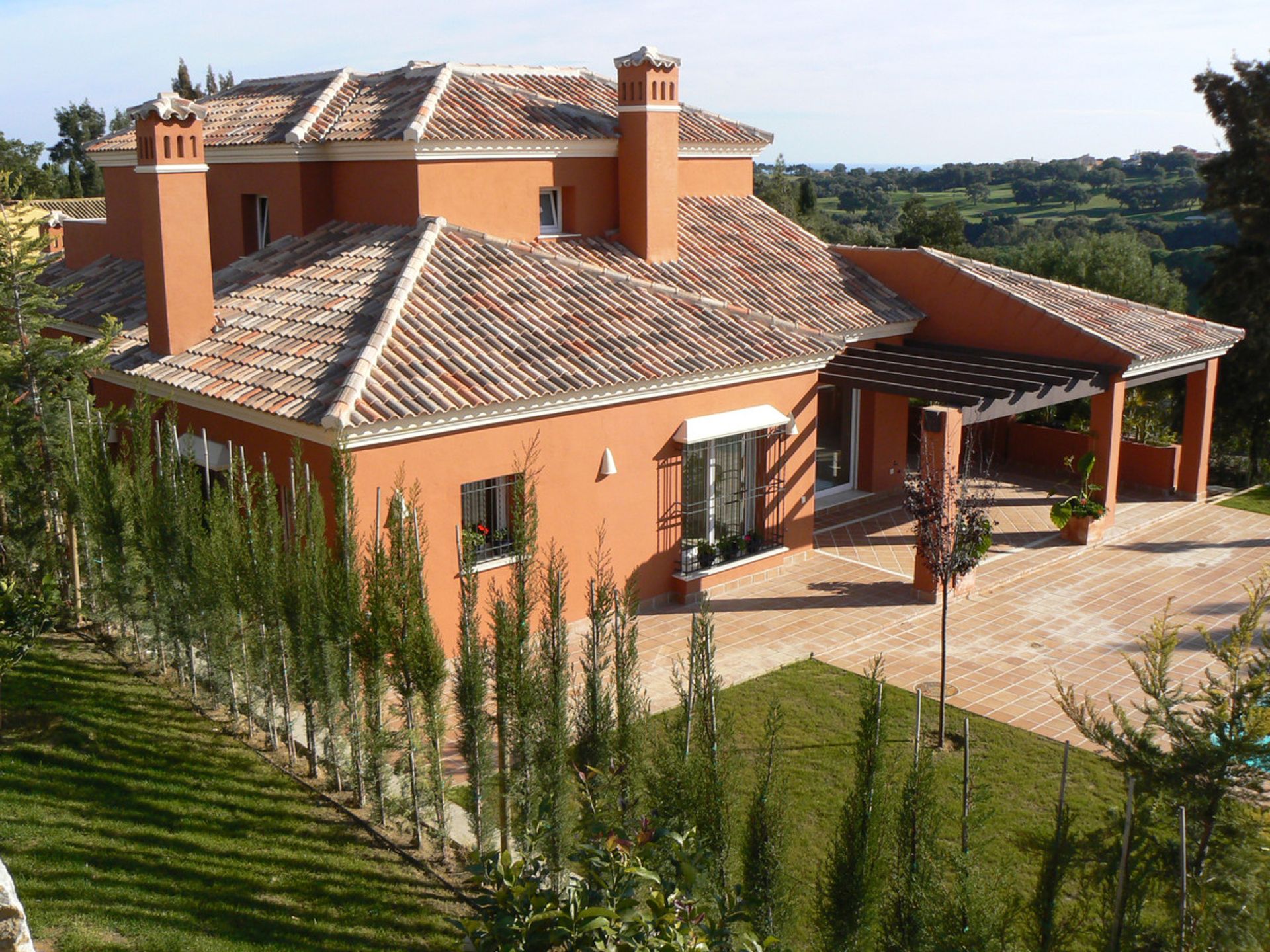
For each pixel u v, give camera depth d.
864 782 6.98
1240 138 28.72
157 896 8.51
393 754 10.96
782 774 7.99
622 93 20.42
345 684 10.34
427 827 10.16
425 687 9.59
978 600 17.33
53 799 9.73
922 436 16.59
